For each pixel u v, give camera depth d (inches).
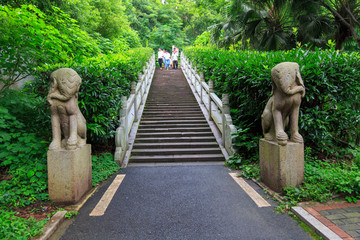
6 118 180.1
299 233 104.0
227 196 144.6
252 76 198.8
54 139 139.9
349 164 183.6
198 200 139.7
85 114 207.3
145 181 174.7
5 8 170.6
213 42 523.8
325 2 381.4
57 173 135.1
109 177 185.8
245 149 219.8
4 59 193.0
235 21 445.4
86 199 143.6
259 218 117.6
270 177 151.8
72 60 226.8
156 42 1241.4
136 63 401.7
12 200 130.6
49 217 117.6
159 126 302.0
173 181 173.6
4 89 210.7
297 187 143.3
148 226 111.8
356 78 177.8
